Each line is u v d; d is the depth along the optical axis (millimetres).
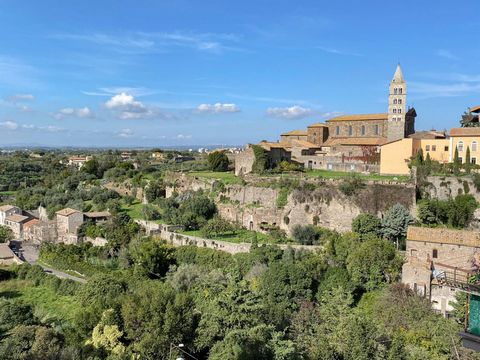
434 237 67750
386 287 63094
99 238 107688
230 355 40281
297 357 42094
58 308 75812
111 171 165000
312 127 136125
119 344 48875
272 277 64250
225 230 93188
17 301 70312
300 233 83812
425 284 61281
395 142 101500
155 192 124375
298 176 99312
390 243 71188
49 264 103562
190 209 101625
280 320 52281
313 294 65375
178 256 86375
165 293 52656
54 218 128625
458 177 85250
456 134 95625
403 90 119375
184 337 48125
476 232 68000
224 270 74188
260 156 111625
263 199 97062
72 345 49281
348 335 42562
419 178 87938
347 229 86312
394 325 52562
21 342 49625
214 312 47969
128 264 91562
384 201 84500
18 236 136000
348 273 66438
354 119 130875
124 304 53031
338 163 114562
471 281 33406
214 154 137875
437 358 43062
